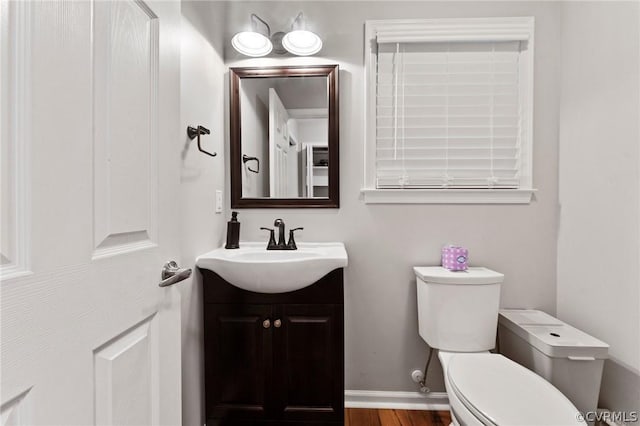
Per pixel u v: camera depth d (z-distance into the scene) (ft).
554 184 5.37
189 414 4.21
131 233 2.10
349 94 5.57
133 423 2.08
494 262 5.45
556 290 5.37
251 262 4.06
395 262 5.55
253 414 4.55
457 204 5.47
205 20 4.73
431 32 5.36
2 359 1.25
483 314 4.63
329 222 5.60
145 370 2.23
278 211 5.64
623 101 4.12
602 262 4.43
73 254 1.61
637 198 3.92
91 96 1.75
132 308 2.08
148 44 2.30
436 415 5.27
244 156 5.64
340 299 4.48
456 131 5.51
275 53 5.58
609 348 4.29
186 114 4.12
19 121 1.34
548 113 5.37
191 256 4.26
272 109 5.60
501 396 3.34
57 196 1.52
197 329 4.47
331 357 4.49
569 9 5.08
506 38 5.29
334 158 5.53
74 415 1.60
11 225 1.31
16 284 1.31
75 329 1.61
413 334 5.53
